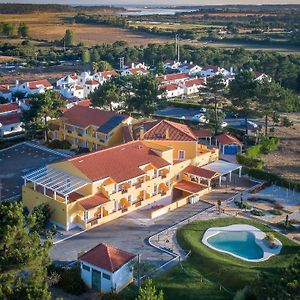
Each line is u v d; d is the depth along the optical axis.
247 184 97.31
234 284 63.94
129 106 134.12
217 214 84.44
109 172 84.12
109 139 111.81
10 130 131.75
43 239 75.69
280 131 132.62
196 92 183.62
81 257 64.44
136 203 85.88
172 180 93.25
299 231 78.75
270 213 84.94
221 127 127.69
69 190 79.38
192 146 97.88
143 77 140.25
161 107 139.88
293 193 93.62
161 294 51.59
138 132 103.69
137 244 74.50
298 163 109.44
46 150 117.12
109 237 76.69
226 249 73.44
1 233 51.97
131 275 64.94
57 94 127.38
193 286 63.78
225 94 129.62
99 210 81.06
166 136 99.12
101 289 63.41
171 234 77.50
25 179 84.62
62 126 121.00
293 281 49.94
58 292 62.72
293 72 189.00
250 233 77.81
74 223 79.38
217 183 96.81
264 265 68.56
